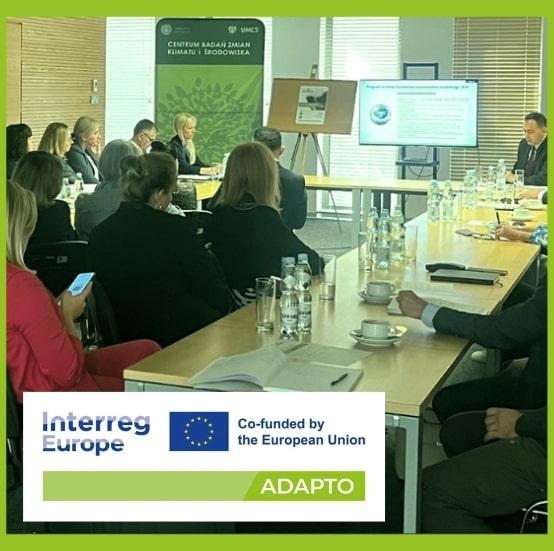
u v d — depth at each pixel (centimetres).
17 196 276
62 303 302
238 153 413
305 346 297
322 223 1091
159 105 1045
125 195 383
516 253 472
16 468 287
